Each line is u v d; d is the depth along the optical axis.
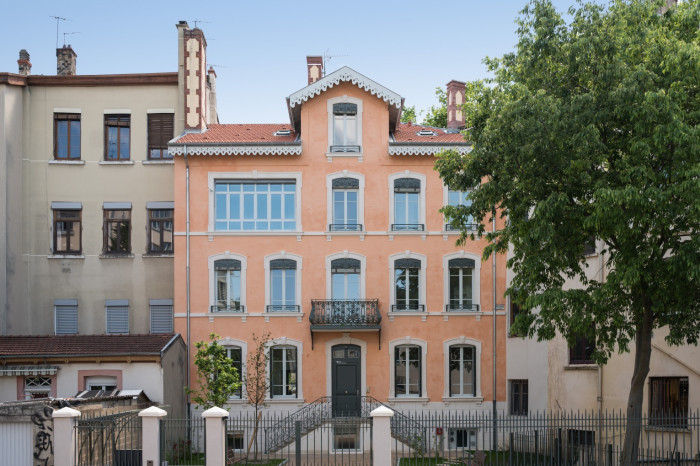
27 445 18.89
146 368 27.11
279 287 30.89
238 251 30.77
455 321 30.88
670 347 22.94
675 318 19.47
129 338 28.31
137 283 32.31
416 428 27.08
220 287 30.78
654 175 17.70
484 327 30.91
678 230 18.22
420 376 30.66
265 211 31.11
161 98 33.03
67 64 36.72
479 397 30.50
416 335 30.73
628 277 17.58
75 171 32.56
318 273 30.83
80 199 32.50
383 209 31.11
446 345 30.72
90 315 32.19
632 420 19.25
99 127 32.81
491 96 20.98
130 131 32.91
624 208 18.28
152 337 28.47
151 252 32.44
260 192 31.16
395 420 28.48
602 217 17.91
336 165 31.19
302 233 30.88
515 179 21.16
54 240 32.38
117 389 26.91
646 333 19.44
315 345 30.48
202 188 30.89
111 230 32.59
